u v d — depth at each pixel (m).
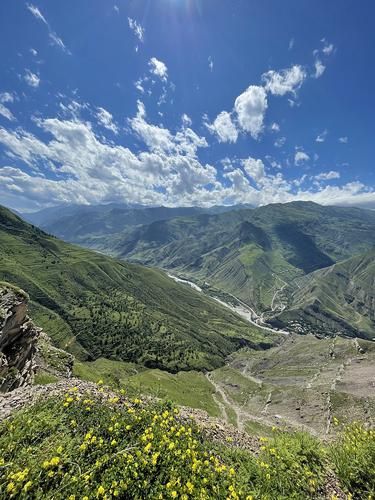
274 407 114.31
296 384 138.88
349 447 9.64
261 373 176.62
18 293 29.17
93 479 6.39
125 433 8.10
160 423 9.01
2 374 21.97
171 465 7.33
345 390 110.25
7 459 6.52
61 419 8.13
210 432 10.98
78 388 10.87
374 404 88.75
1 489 5.87
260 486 7.70
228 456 9.16
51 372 33.88
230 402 136.50
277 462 8.70
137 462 6.97
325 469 8.95
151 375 155.12
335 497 7.75
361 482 8.52
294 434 10.31
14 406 9.16
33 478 6.09
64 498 5.89
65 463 6.64
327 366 151.75
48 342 44.69
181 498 6.39
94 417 8.53
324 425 87.12
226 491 7.12
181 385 155.00
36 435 7.36
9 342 26.30
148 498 6.30
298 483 7.95
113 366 190.88
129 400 10.73
